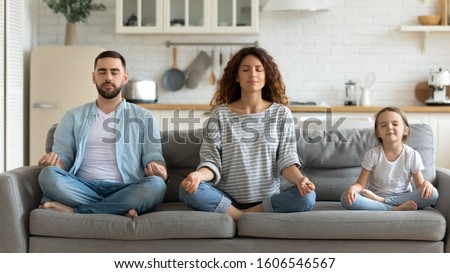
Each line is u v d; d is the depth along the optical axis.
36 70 6.42
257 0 6.53
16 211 3.44
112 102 3.98
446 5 6.61
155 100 6.62
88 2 6.55
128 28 6.59
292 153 3.75
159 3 6.56
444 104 6.39
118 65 3.97
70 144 3.91
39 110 6.43
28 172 3.68
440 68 6.46
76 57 6.42
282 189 4.01
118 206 3.56
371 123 4.86
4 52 6.05
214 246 3.42
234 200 3.77
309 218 3.39
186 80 6.93
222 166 3.80
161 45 6.93
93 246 3.42
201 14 6.57
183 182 3.54
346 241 3.41
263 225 3.39
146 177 3.68
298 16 6.82
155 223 3.39
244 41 6.89
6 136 6.06
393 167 3.80
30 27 6.69
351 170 4.09
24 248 3.46
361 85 6.82
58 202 3.62
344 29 6.80
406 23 6.77
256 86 3.84
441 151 6.23
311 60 6.83
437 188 3.92
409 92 6.79
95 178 3.84
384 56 6.79
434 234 3.37
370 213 3.42
